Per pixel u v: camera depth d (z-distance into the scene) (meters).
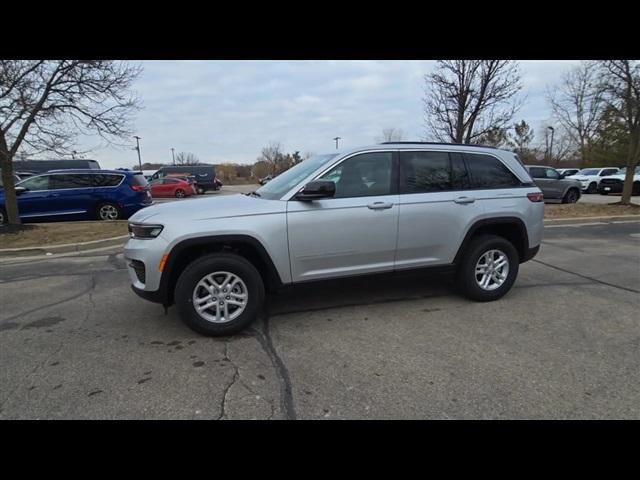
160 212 3.66
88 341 3.54
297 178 4.00
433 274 4.36
